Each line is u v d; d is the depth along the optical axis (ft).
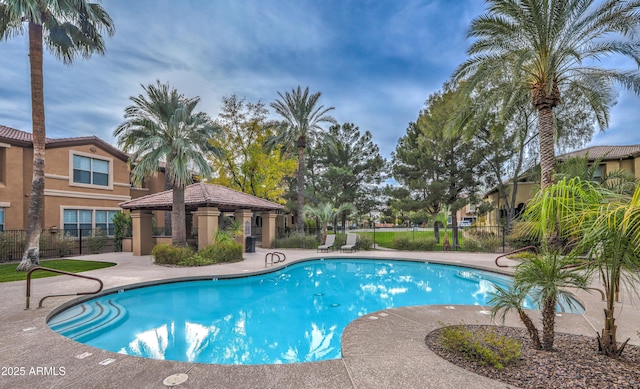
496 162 66.95
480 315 19.70
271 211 68.23
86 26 39.63
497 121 58.44
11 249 44.27
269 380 11.35
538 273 13.07
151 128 43.24
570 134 59.88
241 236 56.34
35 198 36.94
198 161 42.73
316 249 63.93
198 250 47.85
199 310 25.70
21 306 21.24
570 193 11.85
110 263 42.52
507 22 37.70
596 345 13.99
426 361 12.75
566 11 35.35
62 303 22.02
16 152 50.49
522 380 10.76
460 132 51.37
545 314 13.35
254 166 84.33
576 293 24.39
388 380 11.17
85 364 12.66
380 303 28.02
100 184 63.72
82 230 59.47
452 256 51.26
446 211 63.67
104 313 23.15
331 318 24.00
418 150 74.54
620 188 17.06
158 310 25.53
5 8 34.91
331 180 102.89
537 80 39.81
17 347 14.37
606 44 37.17
